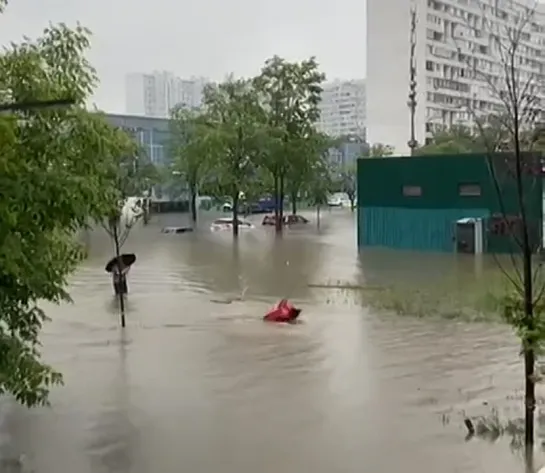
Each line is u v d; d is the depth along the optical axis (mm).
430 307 16859
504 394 10039
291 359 12109
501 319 14977
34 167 6977
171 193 62656
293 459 7727
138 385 10555
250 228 46594
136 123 70062
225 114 43312
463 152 37469
